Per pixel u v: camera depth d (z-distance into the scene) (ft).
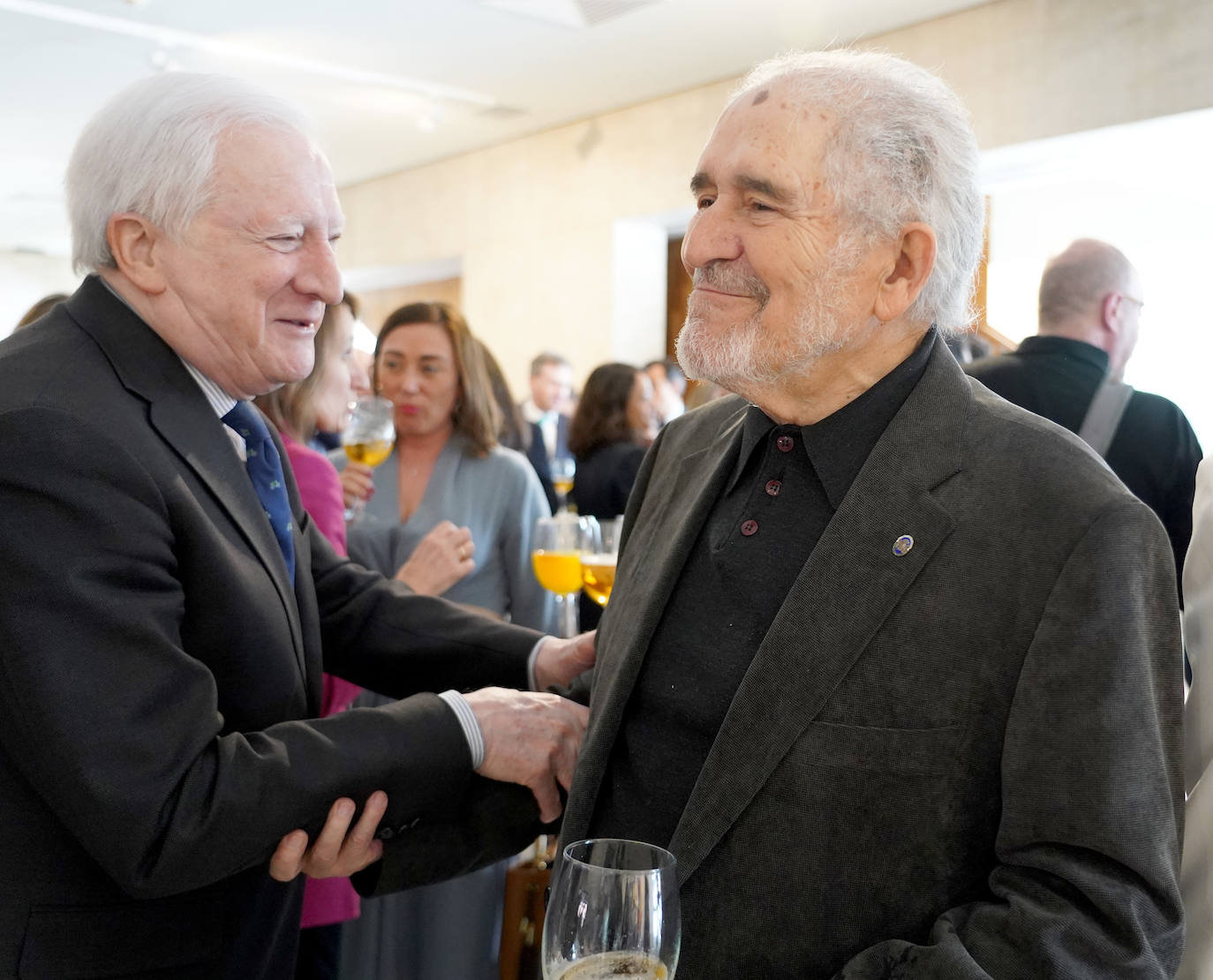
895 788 3.22
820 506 3.64
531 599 8.79
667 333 29.22
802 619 3.36
